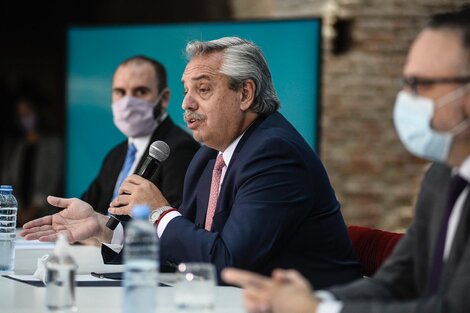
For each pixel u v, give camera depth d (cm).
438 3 1409
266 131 668
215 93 675
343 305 423
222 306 519
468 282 421
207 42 688
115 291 576
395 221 1414
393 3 1405
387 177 1419
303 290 425
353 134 1418
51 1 2197
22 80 1934
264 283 427
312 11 1453
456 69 434
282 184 641
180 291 487
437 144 443
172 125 938
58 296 502
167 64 1234
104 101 1280
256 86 679
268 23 1195
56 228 728
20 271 686
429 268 472
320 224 656
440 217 469
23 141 1748
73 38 1290
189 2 1898
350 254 676
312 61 1180
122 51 1264
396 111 454
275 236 633
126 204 672
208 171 718
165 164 879
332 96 1415
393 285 500
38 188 1716
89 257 775
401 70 1410
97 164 1284
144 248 459
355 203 1416
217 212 668
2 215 691
